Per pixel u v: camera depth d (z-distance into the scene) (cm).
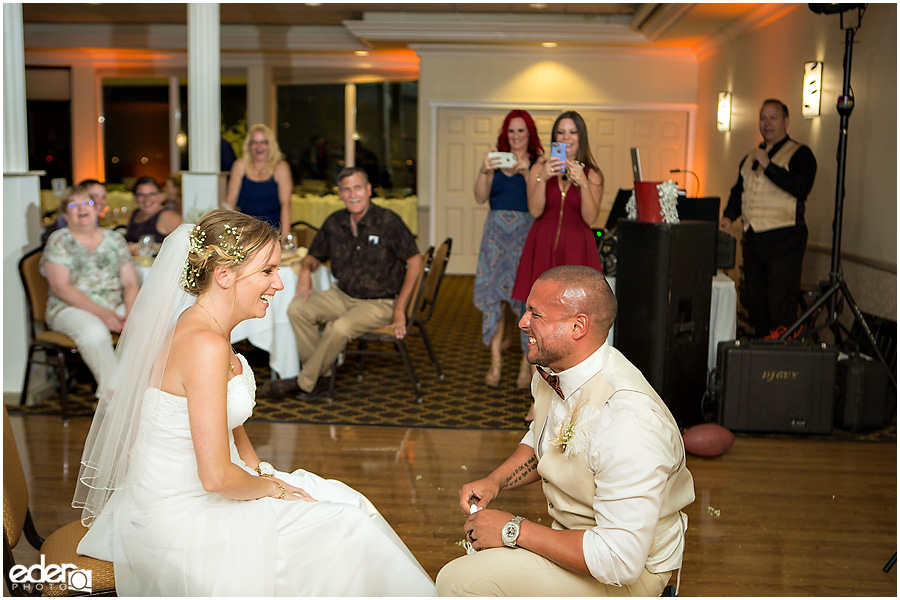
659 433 183
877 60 526
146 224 618
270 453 405
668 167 1030
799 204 567
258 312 212
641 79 1012
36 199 499
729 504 352
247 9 952
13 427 439
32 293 466
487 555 197
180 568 201
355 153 1204
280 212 622
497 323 530
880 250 520
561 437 193
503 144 516
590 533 183
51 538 221
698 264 429
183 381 200
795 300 582
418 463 394
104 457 212
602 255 516
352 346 636
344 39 1084
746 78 805
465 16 959
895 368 493
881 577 289
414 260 499
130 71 1186
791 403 439
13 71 485
